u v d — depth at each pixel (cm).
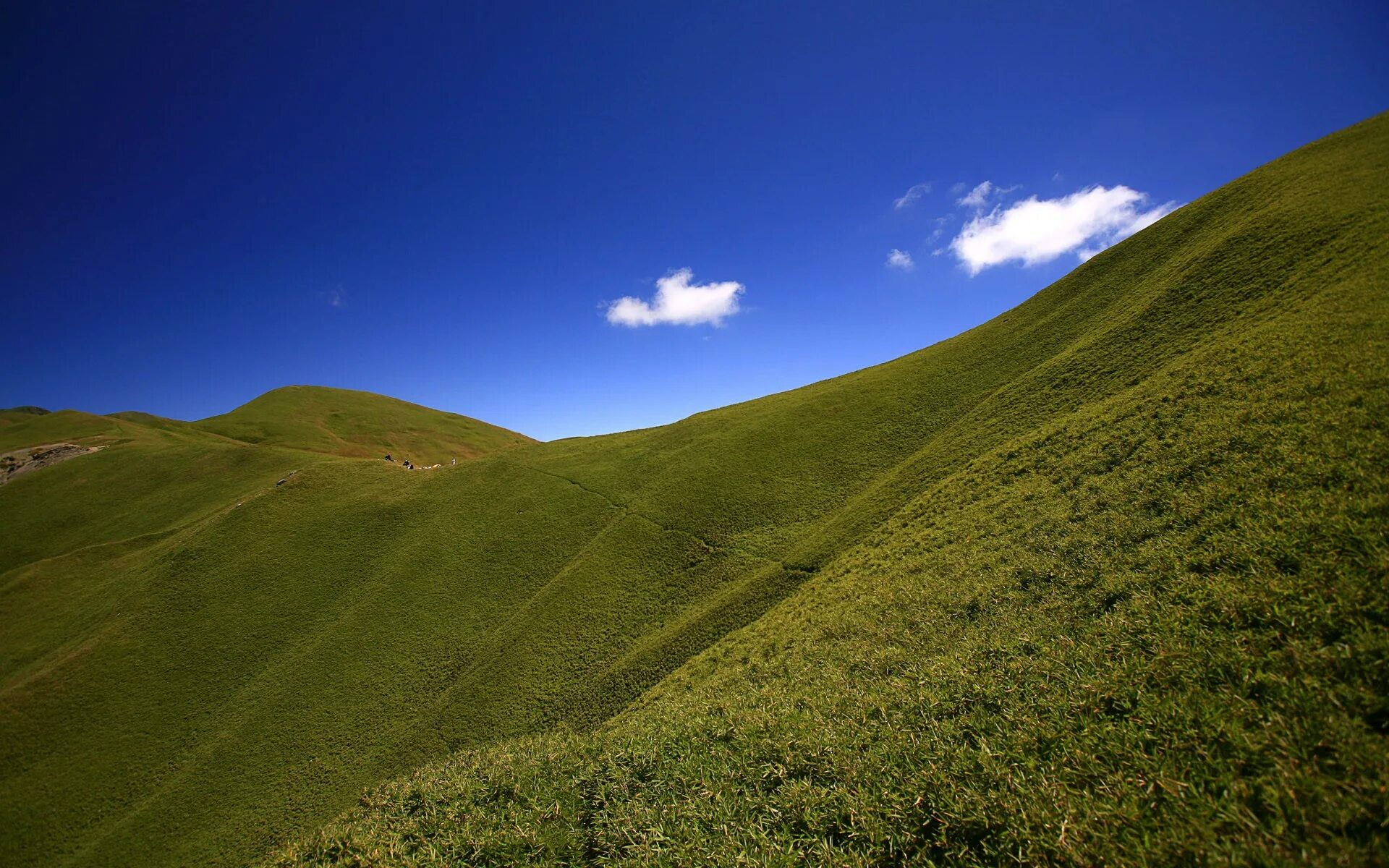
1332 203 4278
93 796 4869
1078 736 948
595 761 1463
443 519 7931
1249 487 1562
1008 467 3466
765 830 1024
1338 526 1148
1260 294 3862
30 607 8006
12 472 12538
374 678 5572
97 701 5822
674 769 1336
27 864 4416
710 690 2422
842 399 7819
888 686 1531
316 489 9081
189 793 4700
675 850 1043
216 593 7169
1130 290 6181
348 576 7269
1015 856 782
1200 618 1109
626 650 4662
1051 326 6850
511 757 1574
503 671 4959
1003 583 2025
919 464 5147
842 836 956
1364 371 1820
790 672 2197
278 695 5575
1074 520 2181
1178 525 1639
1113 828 748
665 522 6406
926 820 901
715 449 7600
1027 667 1273
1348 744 709
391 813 1422
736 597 4444
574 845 1167
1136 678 1012
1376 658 810
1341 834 638
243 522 8338
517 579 6494
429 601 6475
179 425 16650
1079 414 3647
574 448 9481
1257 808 705
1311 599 984
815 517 5622
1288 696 822
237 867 4003
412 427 19425
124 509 11019
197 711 5659
